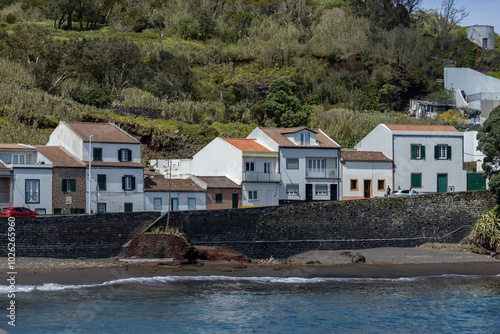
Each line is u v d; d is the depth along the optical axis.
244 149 86.31
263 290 56.53
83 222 61.50
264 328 45.84
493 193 79.81
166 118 110.25
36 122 95.50
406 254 72.81
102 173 77.06
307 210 71.69
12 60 118.94
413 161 92.81
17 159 76.75
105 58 119.38
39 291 52.56
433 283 61.59
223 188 83.12
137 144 80.69
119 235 63.03
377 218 75.12
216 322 46.62
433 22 182.62
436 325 47.94
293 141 89.56
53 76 116.38
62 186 74.56
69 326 44.25
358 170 90.62
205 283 58.00
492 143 78.56
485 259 72.62
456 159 94.56
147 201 79.38
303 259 69.81
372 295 56.19
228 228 67.69
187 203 81.31
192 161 91.81
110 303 50.16
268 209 69.75
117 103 111.75
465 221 78.81
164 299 52.03
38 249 59.56
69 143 79.50
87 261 60.94
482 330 46.94
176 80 127.75
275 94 117.81
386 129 93.00
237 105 122.88
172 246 63.00
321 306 52.03
